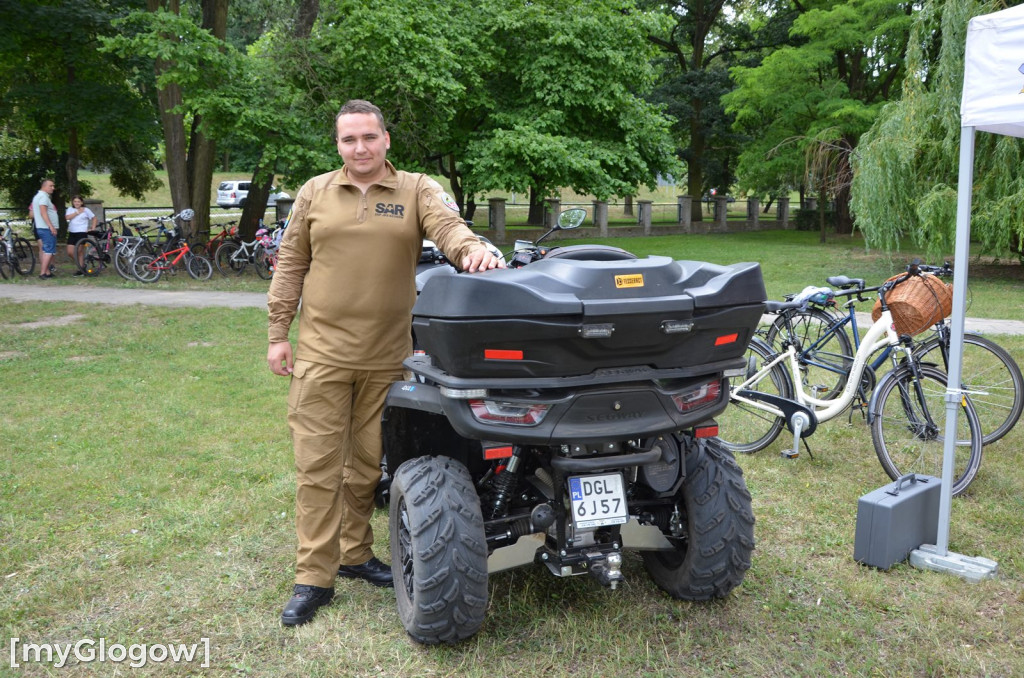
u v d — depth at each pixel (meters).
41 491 4.58
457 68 16.84
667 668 2.89
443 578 2.81
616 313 2.60
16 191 26.45
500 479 3.06
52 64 22.38
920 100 14.22
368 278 3.14
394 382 3.28
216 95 14.86
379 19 15.38
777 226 36.41
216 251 16.52
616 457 2.83
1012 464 4.89
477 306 2.54
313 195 3.19
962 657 2.95
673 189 53.97
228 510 4.31
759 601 3.37
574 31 18.44
